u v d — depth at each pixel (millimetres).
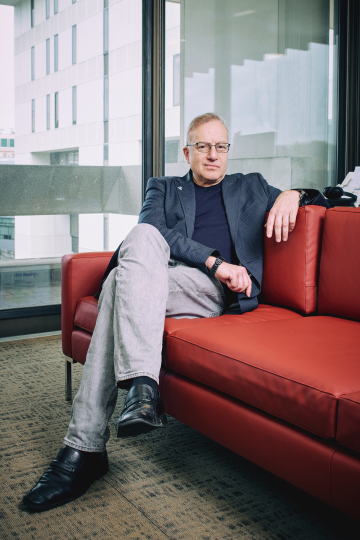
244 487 1317
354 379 984
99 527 1130
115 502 1236
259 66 3406
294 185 3666
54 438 1612
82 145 2973
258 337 1281
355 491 891
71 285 1890
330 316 1610
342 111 3818
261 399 1098
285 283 1712
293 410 1017
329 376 998
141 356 1244
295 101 3598
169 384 1421
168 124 3125
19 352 2664
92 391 1296
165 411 1446
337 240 1575
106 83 2990
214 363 1235
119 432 1163
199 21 3143
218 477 1371
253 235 1775
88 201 3033
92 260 1936
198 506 1220
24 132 2812
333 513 1201
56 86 2865
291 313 1680
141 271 1322
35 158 2859
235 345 1224
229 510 1202
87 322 1761
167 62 3066
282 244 1729
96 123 2990
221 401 1230
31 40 2781
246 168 3406
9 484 1320
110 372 1317
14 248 2863
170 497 1261
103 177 3055
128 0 2975
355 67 3820
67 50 2875
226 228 1813
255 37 3367
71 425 1288
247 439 1150
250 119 3400
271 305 1812
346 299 1533
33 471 1392
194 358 1304
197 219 1837
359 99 3865
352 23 3766
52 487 1212
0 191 2789
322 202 1765
